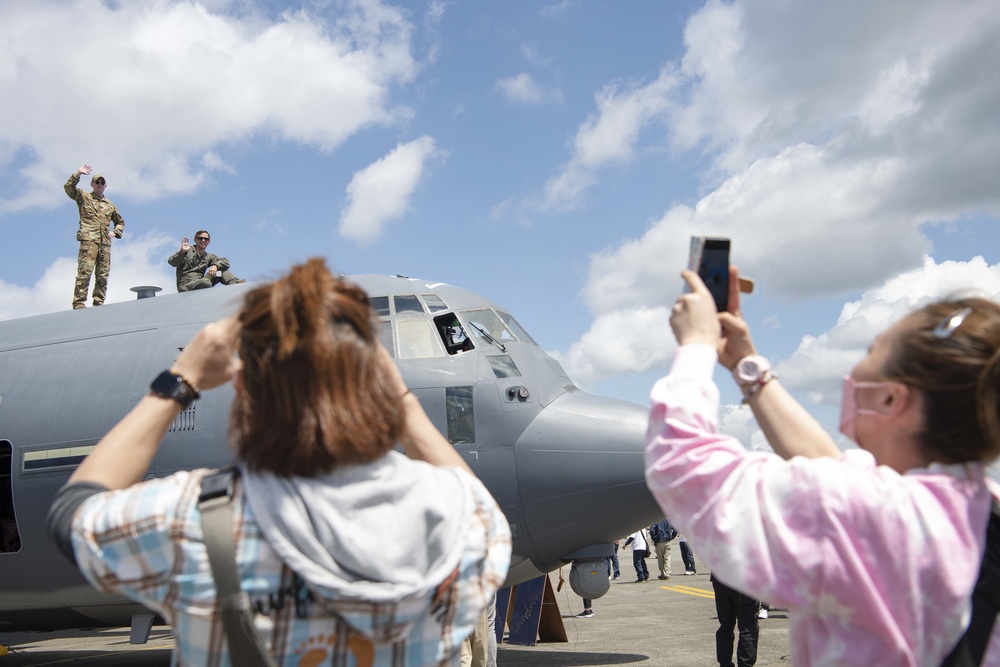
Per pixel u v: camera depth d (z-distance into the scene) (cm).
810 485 147
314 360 139
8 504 918
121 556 134
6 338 886
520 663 906
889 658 144
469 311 794
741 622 749
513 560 741
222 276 1131
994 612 148
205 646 132
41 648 1416
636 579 2295
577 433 722
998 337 153
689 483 153
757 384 191
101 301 1177
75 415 786
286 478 137
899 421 163
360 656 135
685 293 177
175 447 738
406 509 139
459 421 731
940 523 147
